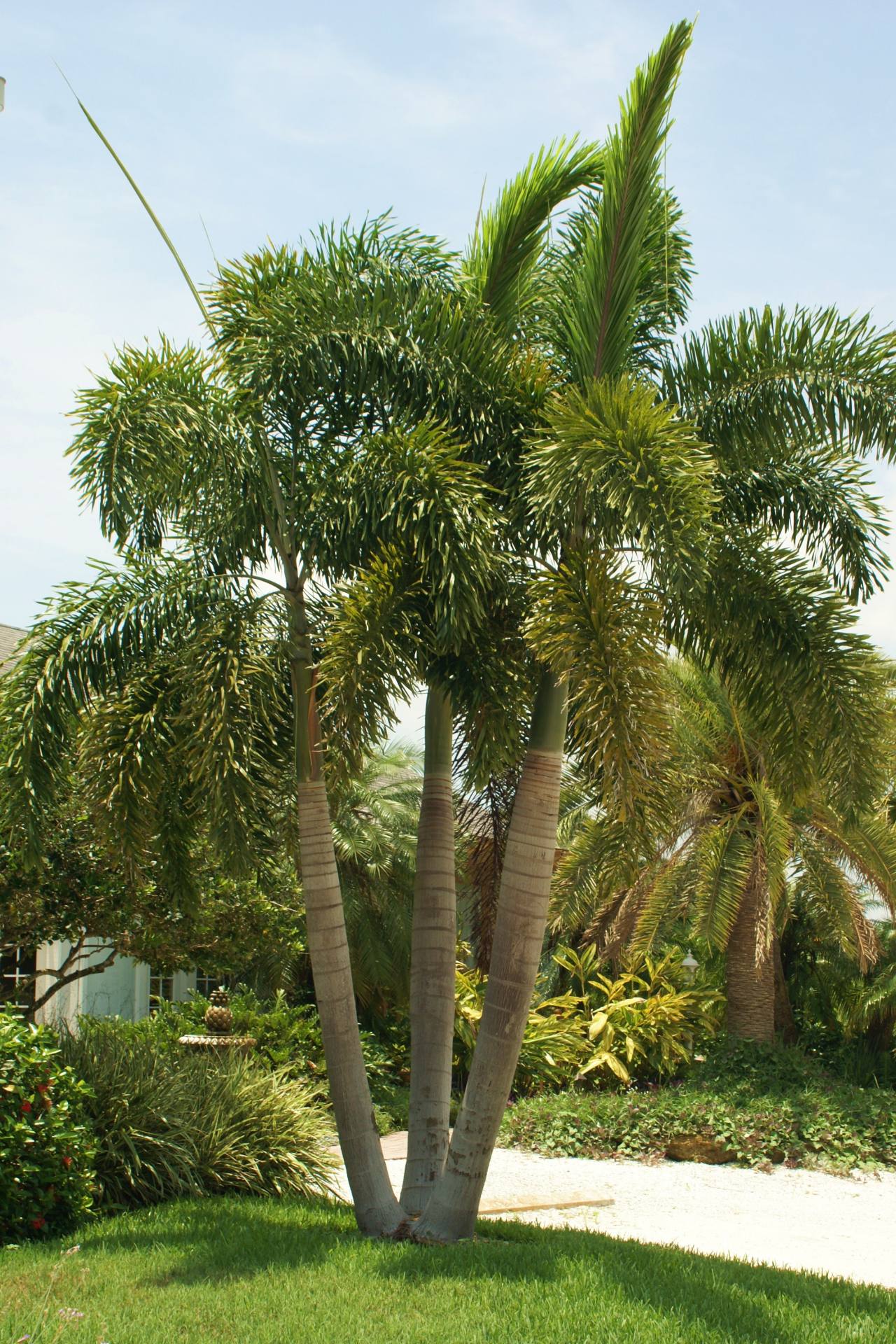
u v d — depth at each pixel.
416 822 18.12
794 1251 9.00
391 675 6.99
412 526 7.23
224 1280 6.33
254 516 8.30
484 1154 7.34
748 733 14.95
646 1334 5.51
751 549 8.02
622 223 7.83
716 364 8.05
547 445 7.06
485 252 8.78
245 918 11.76
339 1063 7.70
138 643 8.20
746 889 16.00
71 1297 6.00
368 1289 6.15
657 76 7.59
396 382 7.86
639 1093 15.08
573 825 17.78
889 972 17.19
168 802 8.54
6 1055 7.69
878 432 7.65
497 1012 7.36
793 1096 14.05
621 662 6.53
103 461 7.43
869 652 7.73
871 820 15.08
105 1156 8.52
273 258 8.07
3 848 9.81
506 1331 5.50
